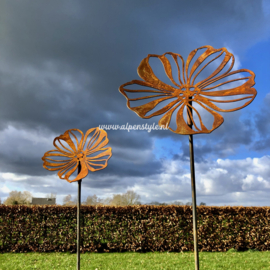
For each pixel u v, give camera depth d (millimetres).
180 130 3215
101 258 6887
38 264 6211
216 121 3207
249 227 8297
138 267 5984
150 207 8250
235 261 6461
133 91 3391
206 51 3559
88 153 4672
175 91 3455
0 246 7785
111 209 8188
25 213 8008
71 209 8156
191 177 3459
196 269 3283
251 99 3197
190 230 8156
